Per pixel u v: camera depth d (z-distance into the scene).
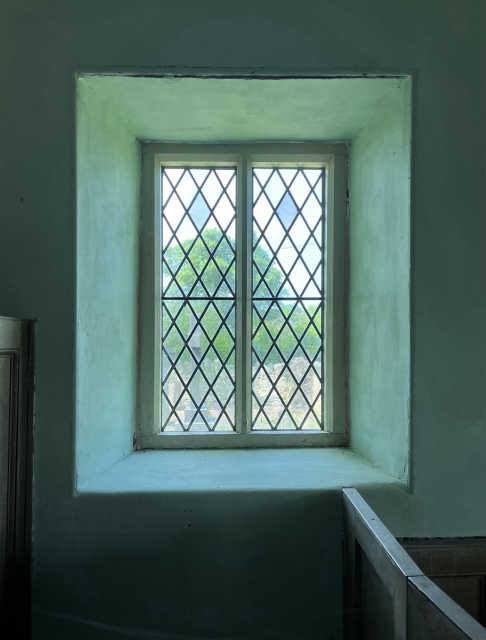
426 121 1.69
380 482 1.71
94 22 1.68
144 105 1.88
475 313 1.70
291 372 2.29
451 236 1.70
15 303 1.67
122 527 1.65
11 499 1.52
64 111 1.67
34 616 1.63
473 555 1.60
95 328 1.80
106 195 1.89
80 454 1.68
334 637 1.68
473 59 1.71
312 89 1.77
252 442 2.21
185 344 2.28
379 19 1.70
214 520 1.67
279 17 1.69
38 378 1.65
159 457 2.06
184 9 1.68
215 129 2.10
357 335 2.15
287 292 2.30
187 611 1.67
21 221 1.67
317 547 1.68
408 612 0.99
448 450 1.69
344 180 2.26
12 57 1.68
